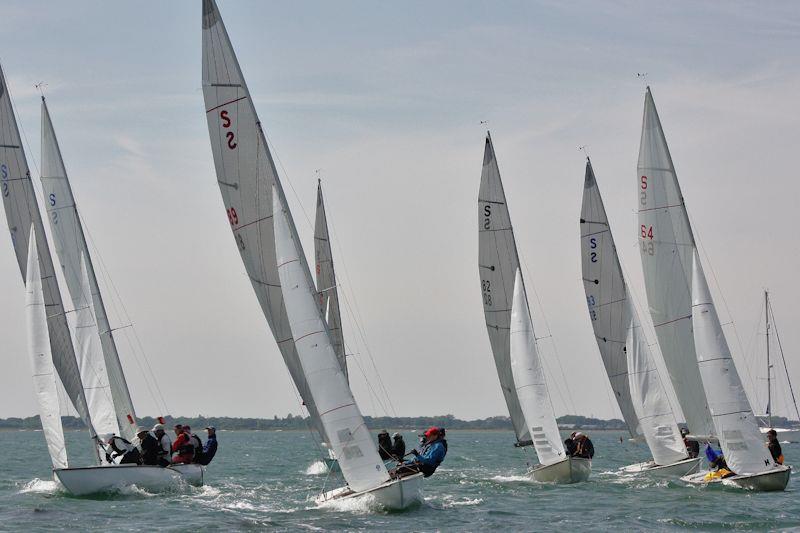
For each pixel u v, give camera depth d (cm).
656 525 3019
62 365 4222
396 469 3219
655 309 4434
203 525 2931
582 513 3278
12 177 4262
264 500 3672
